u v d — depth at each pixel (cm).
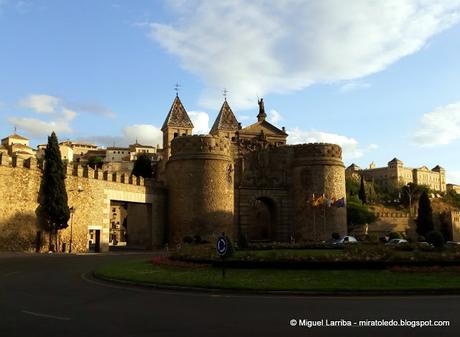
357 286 1877
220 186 5659
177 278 2150
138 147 19038
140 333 1120
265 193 6253
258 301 1611
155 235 5669
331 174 6134
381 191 19100
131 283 2077
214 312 1391
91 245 6381
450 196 18300
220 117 10312
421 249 3192
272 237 6431
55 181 4472
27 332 1131
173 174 5794
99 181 5050
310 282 1984
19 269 2783
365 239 5788
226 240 2162
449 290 1806
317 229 5984
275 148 6450
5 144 14775
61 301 1608
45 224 4456
